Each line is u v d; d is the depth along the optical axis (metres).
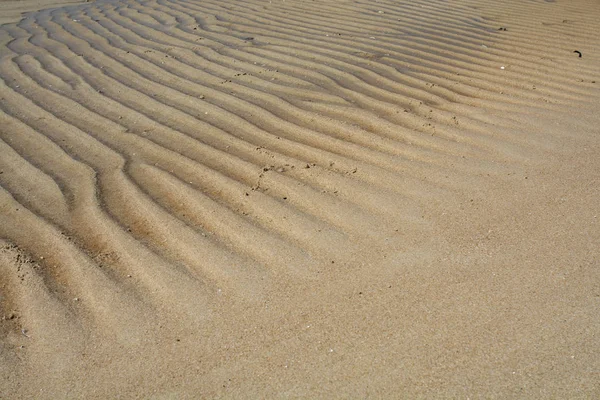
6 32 7.45
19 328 2.56
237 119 4.62
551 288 2.68
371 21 7.50
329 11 8.05
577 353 2.32
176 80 5.59
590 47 6.24
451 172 3.68
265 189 3.54
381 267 2.83
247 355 2.37
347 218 3.21
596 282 2.70
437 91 5.09
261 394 2.20
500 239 3.02
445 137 4.16
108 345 2.44
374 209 3.29
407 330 2.46
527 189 3.48
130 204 3.44
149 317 2.57
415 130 4.29
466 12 7.91
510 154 3.89
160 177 3.74
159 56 6.31
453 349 2.36
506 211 3.26
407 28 7.14
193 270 2.85
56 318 2.59
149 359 2.37
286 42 6.66
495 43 6.48
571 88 5.11
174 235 3.12
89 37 7.12
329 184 3.57
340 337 2.44
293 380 2.25
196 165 3.88
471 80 5.35
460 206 3.31
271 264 2.87
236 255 2.94
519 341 2.39
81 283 2.80
